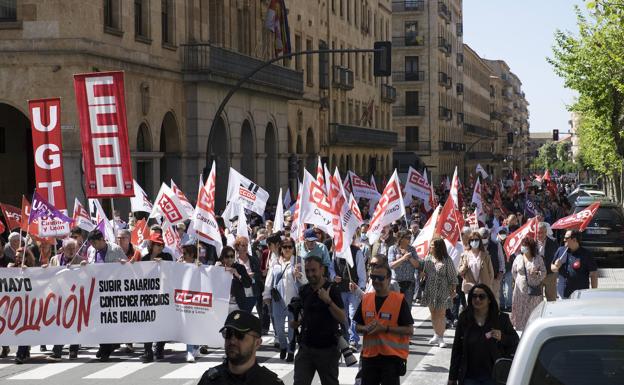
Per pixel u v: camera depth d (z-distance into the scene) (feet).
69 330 52.19
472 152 465.47
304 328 35.17
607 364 17.83
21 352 52.90
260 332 20.12
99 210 64.18
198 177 126.41
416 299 79.20
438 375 48.14
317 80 195.83
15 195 114.11
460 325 31.71
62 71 98.53
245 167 149.18
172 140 124.26
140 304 52.29
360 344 56.44
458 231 66.59
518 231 67.82
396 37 348.59
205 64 124.88
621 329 17.89
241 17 149.89
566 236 54.19
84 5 99.40
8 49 98.78
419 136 348.79
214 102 131.44
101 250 54.34
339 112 220.43
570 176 585.63
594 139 180.86
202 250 64.28
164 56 119.24
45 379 47.85
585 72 132.57
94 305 52.21
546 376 17.99
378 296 34.76
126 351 56.95
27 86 98.89
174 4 122.72
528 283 55.42
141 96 112.16
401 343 34.50
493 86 601.62
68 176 98.22
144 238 66.90
